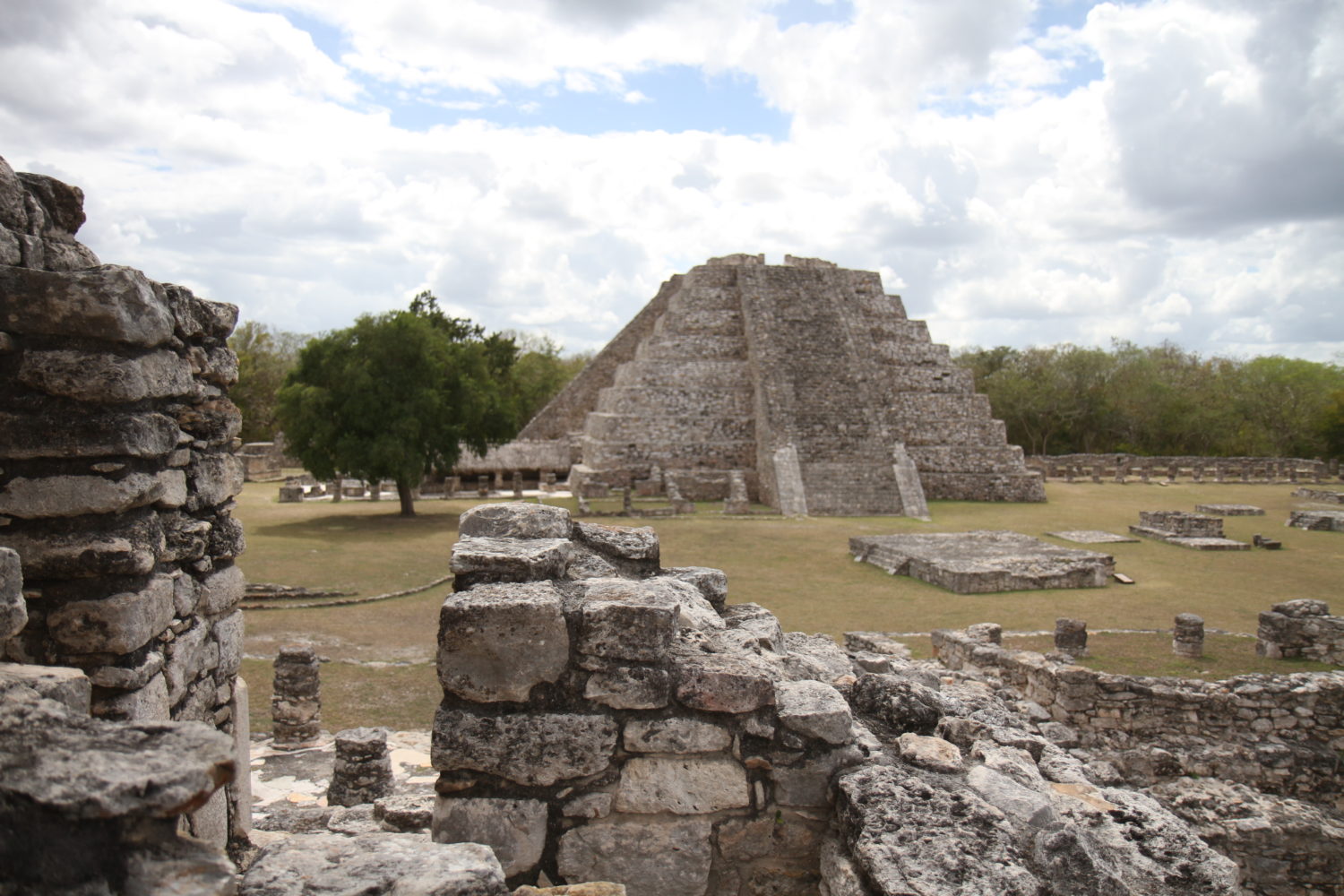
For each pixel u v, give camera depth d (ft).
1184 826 15.61
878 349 191.83
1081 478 215.10
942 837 13.05
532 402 291.38
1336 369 280.92
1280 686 36.45
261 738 43.55
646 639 14.52
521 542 16.94
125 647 16.61
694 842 14.48
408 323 124.57
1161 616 75.97
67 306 16.19
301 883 10.05
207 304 21.17
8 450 16.17
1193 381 296.51
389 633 69.26
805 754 14.82
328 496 162.91
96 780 8.51
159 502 18.34
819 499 147.54
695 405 173.88
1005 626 72.49
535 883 14.17
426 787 35.29
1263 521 140.56
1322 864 30.73
